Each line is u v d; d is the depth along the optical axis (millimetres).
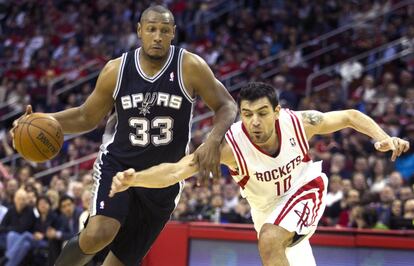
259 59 14141
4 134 13234
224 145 4094
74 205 7973
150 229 4484
